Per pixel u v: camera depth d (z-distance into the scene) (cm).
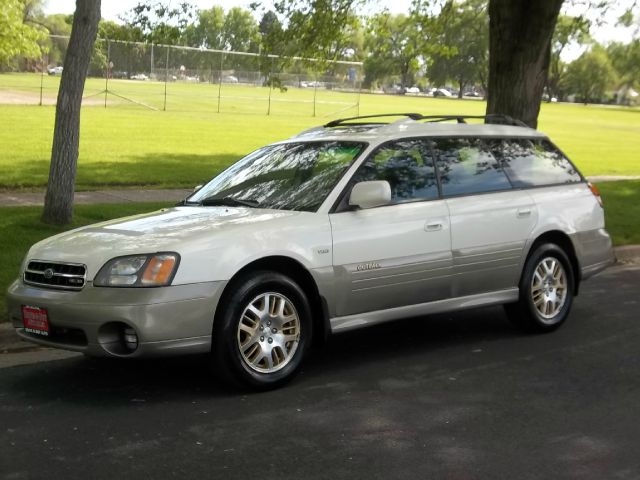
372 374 611
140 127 2841
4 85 4094
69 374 605
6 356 652
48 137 2255
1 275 811
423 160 673
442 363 644
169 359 644
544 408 538
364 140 655
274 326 564
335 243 591
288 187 636
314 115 3928
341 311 601
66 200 1062
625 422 512
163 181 1639
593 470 436
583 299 909
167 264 521
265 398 550
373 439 477
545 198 745
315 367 630
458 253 666
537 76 1292
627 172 2319
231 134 2781
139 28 1378
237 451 456
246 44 4262
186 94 4291
